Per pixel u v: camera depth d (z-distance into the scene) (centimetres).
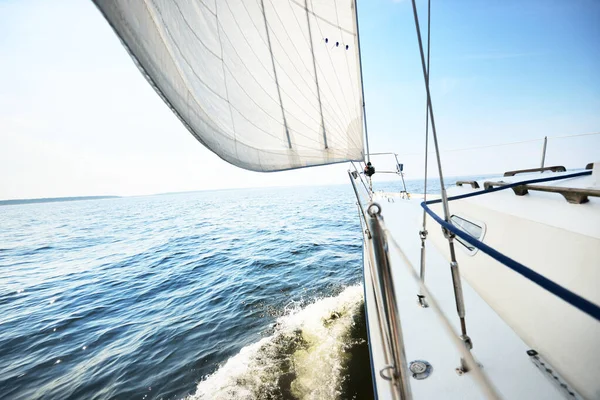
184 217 3812
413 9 112
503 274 195
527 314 164
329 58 216
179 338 603
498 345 160
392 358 79
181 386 456
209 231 2178
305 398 384
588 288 133
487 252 81
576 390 125
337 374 415
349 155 252
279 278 895
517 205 214
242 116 167
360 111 259
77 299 960
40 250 2102
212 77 149
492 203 244
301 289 781
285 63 189
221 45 154
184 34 133
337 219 2172
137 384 479
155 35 117
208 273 1069
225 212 3872
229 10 157
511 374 140
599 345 122
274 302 718
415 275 89
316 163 220
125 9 102
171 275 1111
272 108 185
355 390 381
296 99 199
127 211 6419
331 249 1215
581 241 144
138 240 2169
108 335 675
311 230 1758
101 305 879
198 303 785
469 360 65
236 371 461
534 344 152
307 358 464
